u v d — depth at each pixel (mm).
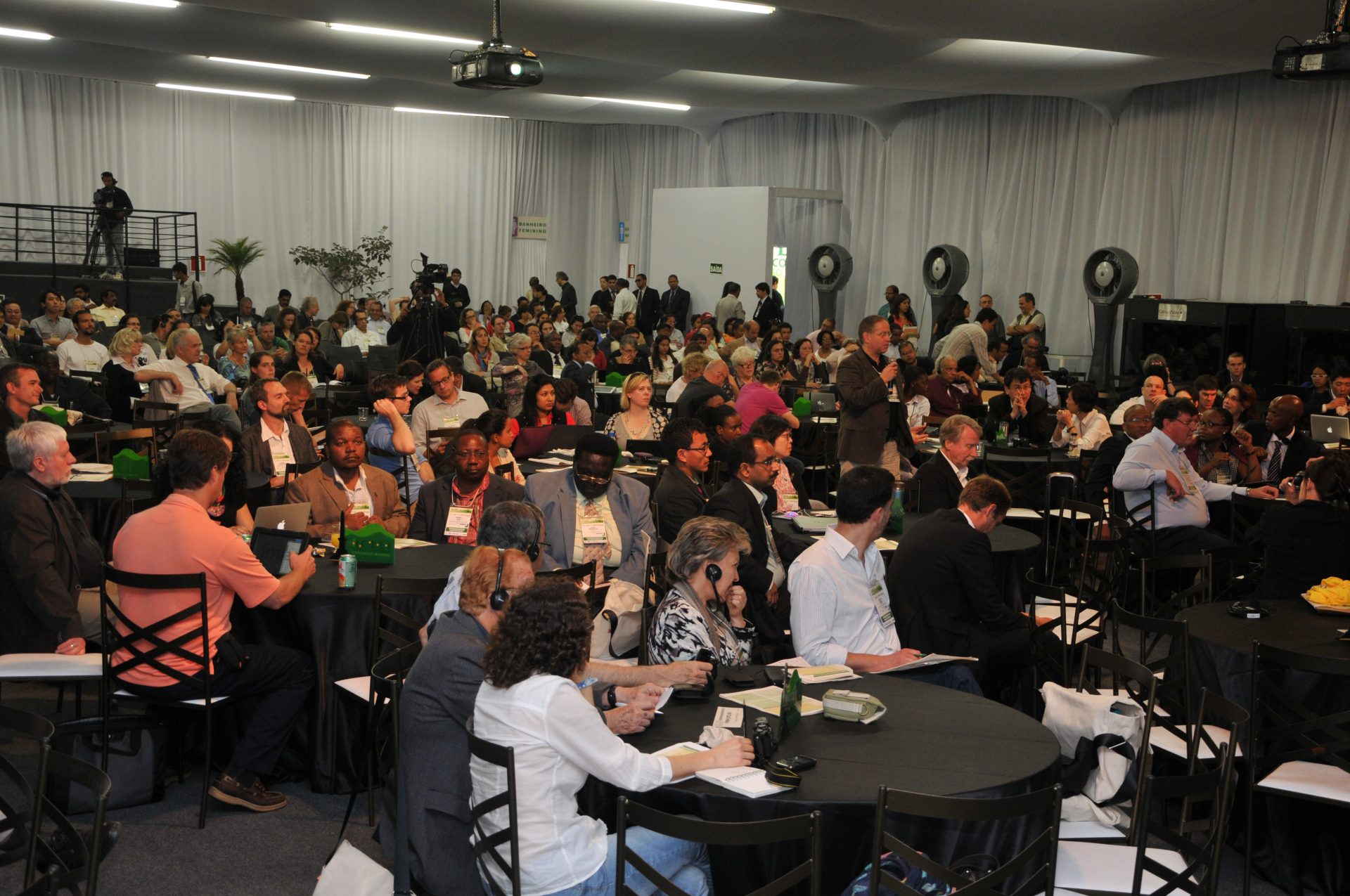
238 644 3682
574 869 2428
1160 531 6062
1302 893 3305
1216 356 11742
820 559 3693
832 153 18016
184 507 3621
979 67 12031
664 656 3336
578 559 4562
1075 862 2701
